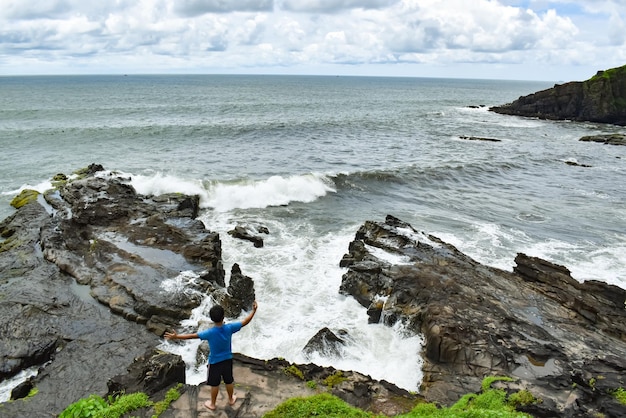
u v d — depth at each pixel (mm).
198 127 55188
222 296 14984
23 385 11219
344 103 109000
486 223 25562
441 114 88812
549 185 34875
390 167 37125
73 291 15859
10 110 70688
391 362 12789
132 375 9719
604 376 10766
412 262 17219
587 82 79500
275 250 20594
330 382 9891
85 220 20172
